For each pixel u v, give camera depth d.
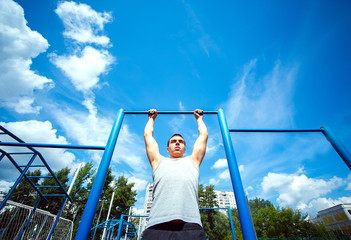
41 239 4.50
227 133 1.49
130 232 9.77
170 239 0.76
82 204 18.67
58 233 5.28
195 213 0.89
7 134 2.26
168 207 0.87
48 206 16.55
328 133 1.83
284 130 1.90
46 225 4.71
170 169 1.09
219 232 21.98
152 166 1.21
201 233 0.80
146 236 0.80
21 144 1.44
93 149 1.41
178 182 0.99
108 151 1.29
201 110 1.77
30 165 2.77
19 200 14.93
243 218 1.00
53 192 16.86
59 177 17.97
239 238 20.14
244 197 1.08
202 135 1.43
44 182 16.97
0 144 1.44
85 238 0.90
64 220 5.59
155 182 1.06
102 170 1.17
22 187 15.12
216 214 23.92
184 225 0.81
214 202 24.92
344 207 20.48
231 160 1.28
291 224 18.33
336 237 14.37
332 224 21.95
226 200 68.81
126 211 20.94
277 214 19.53
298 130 1.90
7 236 3.51
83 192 19.30
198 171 1.15
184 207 0.88
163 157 1.23
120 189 21.19
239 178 1.18
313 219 25.19
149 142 1.36
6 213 3.59
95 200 1.03
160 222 0.83
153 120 1.71
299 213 18.92
